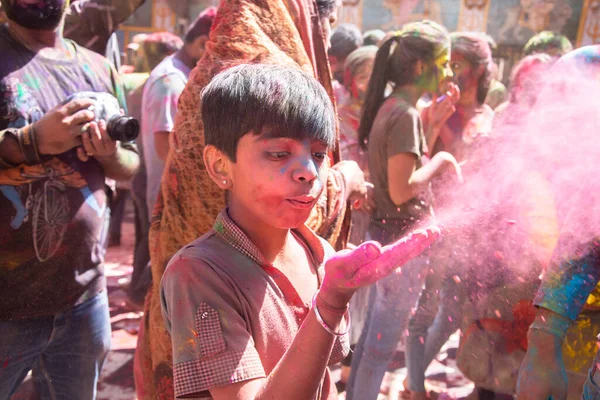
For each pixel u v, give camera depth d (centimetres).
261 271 108
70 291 201
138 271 377
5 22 212
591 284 132
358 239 316
